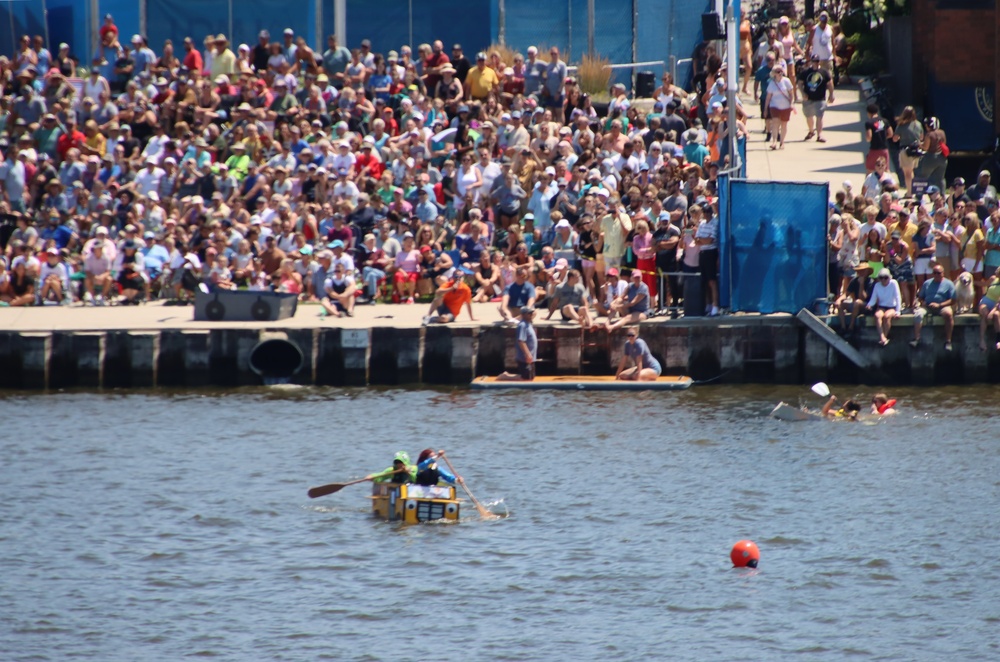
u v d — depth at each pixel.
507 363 121.00
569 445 99.94
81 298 132.00
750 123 158.38
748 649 66.69
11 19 171.12
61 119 149.38
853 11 177.50
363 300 130.00
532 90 153.88
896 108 164.00
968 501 86.69
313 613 71.19
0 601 72.62
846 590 73.62
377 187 136.00
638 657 66.00
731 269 119.12
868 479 91.38
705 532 82.06
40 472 94.25
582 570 76.44
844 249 118.25
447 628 69.31
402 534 82.38
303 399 115.56
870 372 117.94
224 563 77.94
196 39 171.00
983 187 126.00
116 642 67.94
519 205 133.25
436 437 102.38
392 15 170.50
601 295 123.25
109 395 117.94
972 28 151.50
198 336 120.38
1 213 137.50
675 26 174.12
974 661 65.12
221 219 133.00
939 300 116.88
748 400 113.25
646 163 135.75
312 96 149.25
